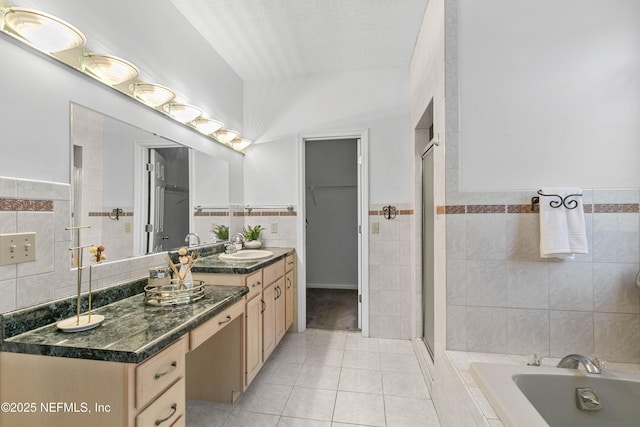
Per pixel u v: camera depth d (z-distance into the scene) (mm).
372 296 2979
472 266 1679
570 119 1619
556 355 1616
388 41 2578
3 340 1032
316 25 2367
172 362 1137
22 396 1023
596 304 1587
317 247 5031
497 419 1127
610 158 1595
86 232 1399
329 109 3104
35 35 1134
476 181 1678
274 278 2496
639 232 1563
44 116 1218
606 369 1426
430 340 2352
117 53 1632
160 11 1987
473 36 1682
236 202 3086
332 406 1907
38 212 1179
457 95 1689
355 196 4930
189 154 2314
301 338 2947
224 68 2855
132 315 1297
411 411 1864
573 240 1511
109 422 961
